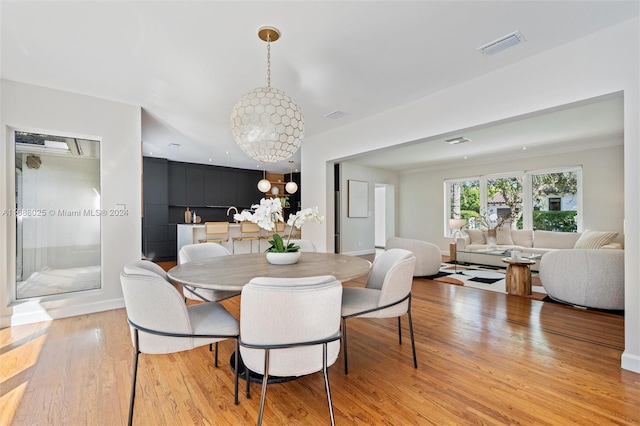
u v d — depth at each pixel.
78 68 2.70
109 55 2.48
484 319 3.02
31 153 3.14
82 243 3.37
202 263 2.31
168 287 1.50
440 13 2.01
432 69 2.79
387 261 2.50
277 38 2.26
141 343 1.52
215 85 3.06
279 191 9.46
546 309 3.32
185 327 1.55
